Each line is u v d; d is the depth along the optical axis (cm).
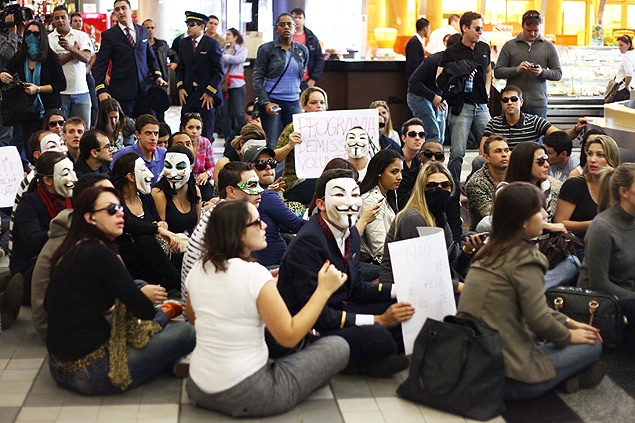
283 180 716
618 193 467
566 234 532
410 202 480
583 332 401
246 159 574
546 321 377
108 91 999
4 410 373
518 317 382
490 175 625
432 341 379
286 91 1004
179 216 563
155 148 657
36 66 874
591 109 1333
